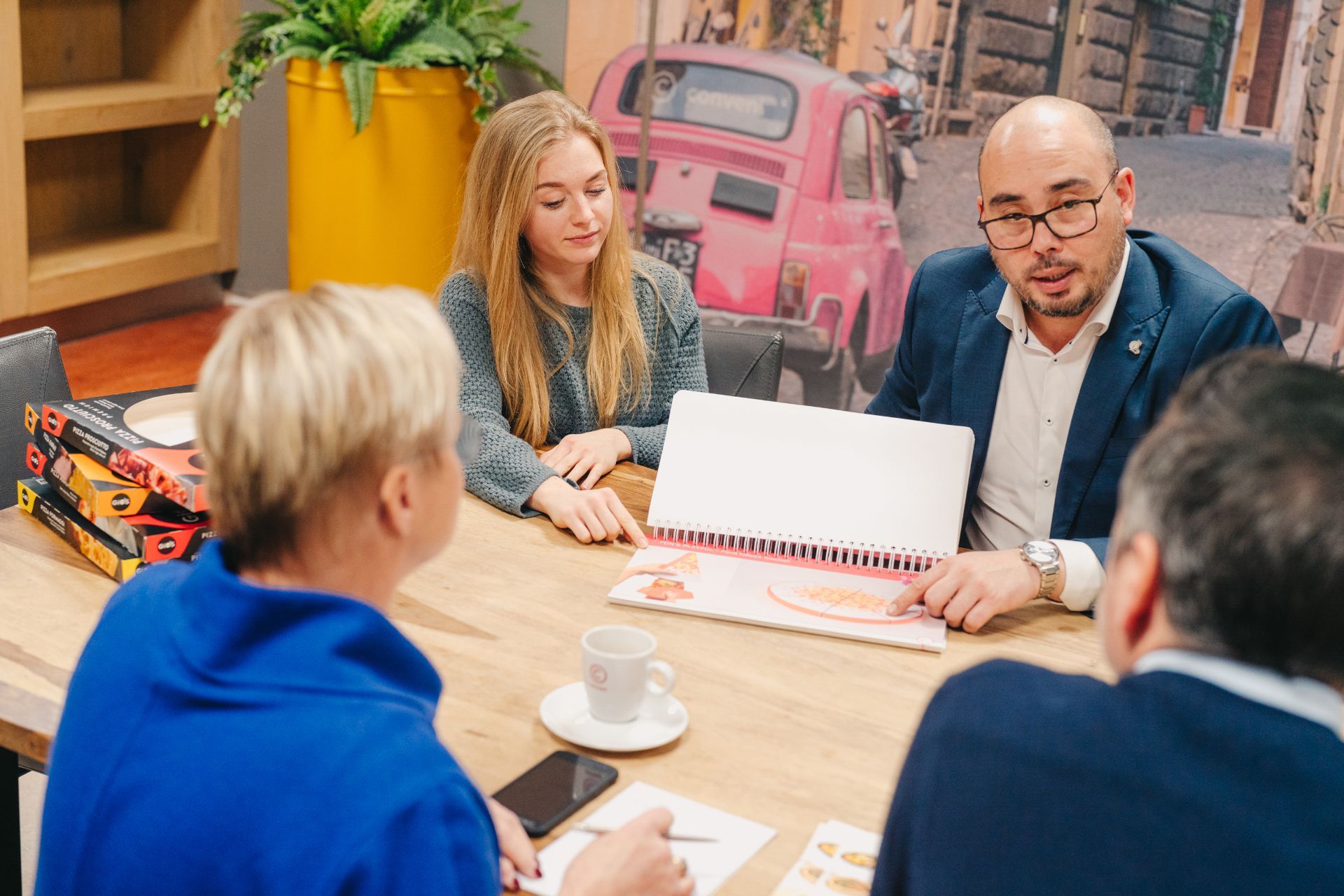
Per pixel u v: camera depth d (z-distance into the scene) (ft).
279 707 2.42
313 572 2.56
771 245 13.53
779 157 13.25
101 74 15.98
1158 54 11.61
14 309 13.80
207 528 4.58
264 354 2.44
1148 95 11.80
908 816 2.36
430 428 2.54
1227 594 2.02
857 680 4.16
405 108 13.35
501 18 13.67
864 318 13.37
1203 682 2.07
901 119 12.67
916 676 4.21
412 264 14.06
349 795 2.32
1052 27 11.90
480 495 5.55
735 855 3.19
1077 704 2.19
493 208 6.38
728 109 13.35
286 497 2.45
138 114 14.94
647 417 6.93
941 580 4.64
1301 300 11.59
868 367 13.50
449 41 13.29
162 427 4.90
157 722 2.50
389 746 2.39
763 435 5.20
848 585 4.83
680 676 4.10
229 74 14.51
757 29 12.98
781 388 13.92
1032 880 2.10
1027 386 5.93
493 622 4.41
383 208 13.80
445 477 2.64
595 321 6.64
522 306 6.47
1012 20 12.01
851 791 3.52
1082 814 2.07
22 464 5.75
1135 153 12.08
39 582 4.49
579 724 3.72
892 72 12.57
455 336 6.48
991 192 5.38
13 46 13.12
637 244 14.16
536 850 3.16
